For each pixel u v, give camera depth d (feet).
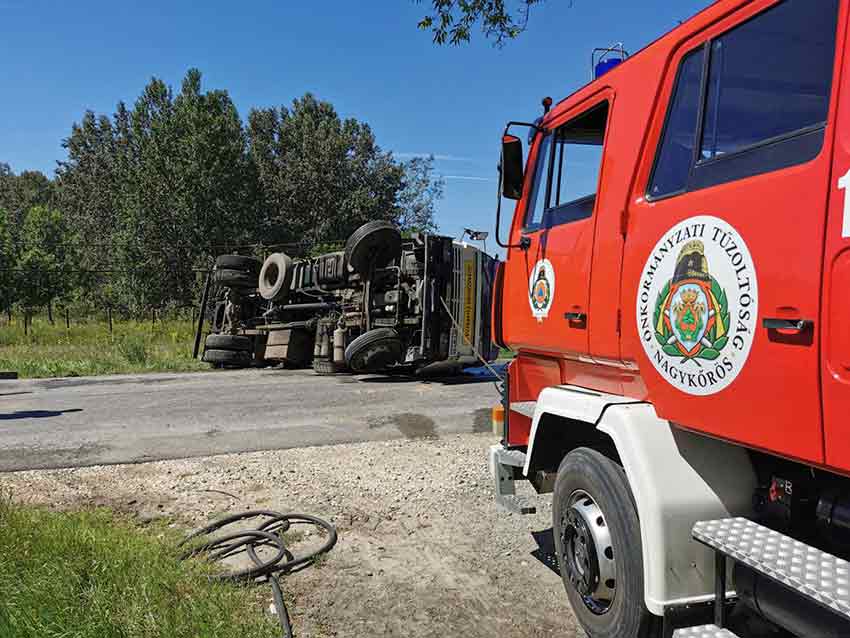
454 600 12.94
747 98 8.37
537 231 13.39
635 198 10.25
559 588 13.41
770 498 8.74
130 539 14.52
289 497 19.33
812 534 8.30
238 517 17.19
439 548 15.55
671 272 9.20
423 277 44.80
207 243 133.08
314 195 167.02
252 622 11.39
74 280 106.83
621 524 9.81
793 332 7.20
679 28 9.86
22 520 14.11
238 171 140.56
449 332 45.37
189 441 26.21
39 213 116.16
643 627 9.50
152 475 21.52
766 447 7.56
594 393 11.46
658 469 9.10
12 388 42.32
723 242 8.27
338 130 173.68
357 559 14.96
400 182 176.04
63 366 53.62
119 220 142.41
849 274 6.58
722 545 7.90
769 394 7.52
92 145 186.39
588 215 11.64
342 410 33.30
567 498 11.45
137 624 10.48
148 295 131.03
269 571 13.82
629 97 10.79
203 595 11.88
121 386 43.09
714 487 9.02
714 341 8.36
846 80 6.90
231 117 152.76
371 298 47.96
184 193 132.87
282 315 59.41
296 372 53.72
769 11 8.16
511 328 14.42
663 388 9.34
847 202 6.65
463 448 24.99
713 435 8.39
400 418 31.07
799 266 7.17
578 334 11.68
